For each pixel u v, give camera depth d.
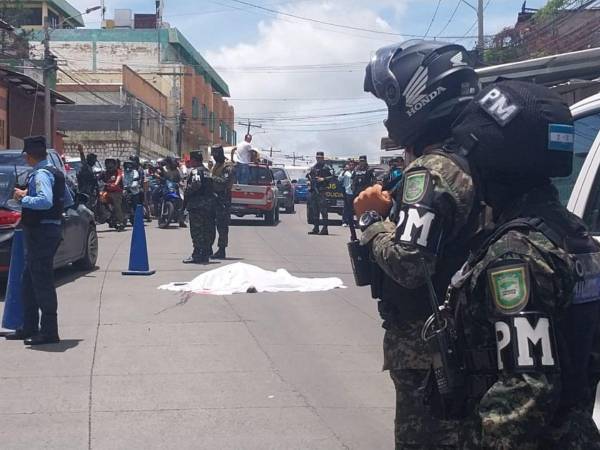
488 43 26.86
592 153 4.45
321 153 22.14
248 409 6.21
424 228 2.72
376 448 5.45
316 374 7.19
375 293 3.27
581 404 2.47
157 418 6.00
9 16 42.97
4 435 5.62
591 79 5.64
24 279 8.26
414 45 3.33
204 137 73.69
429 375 2.71
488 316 2.40
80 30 64.94
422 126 3.29
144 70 64.31
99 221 21.88
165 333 8.70
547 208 2.50
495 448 2.26
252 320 9.41
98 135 48.59
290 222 27.50
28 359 7.60
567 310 2.38
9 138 32.62
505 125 2.52
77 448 5.40
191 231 14.52
